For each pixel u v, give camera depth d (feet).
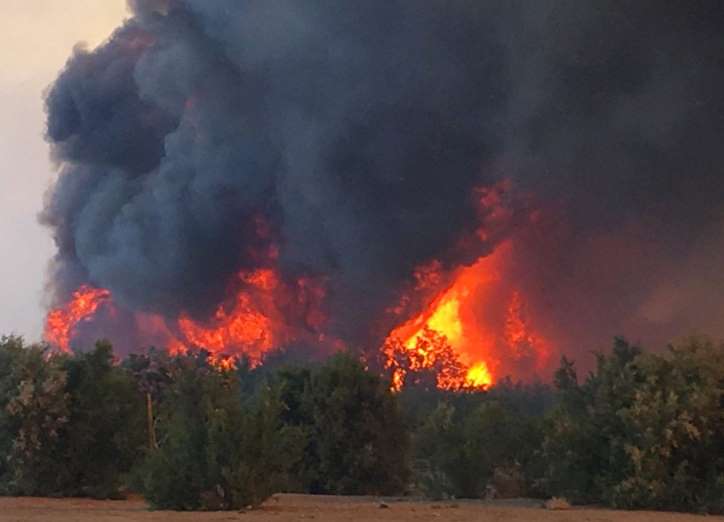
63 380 94.73
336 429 119.44
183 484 70.28
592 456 79.51
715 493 71.97
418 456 126.00
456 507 75.82
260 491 70.95
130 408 97.09
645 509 74.18
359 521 60.49
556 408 86.17
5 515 62.95
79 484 94.27
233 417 71.56
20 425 93.45
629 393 78.54
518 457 103.24
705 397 75.61
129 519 59.62
